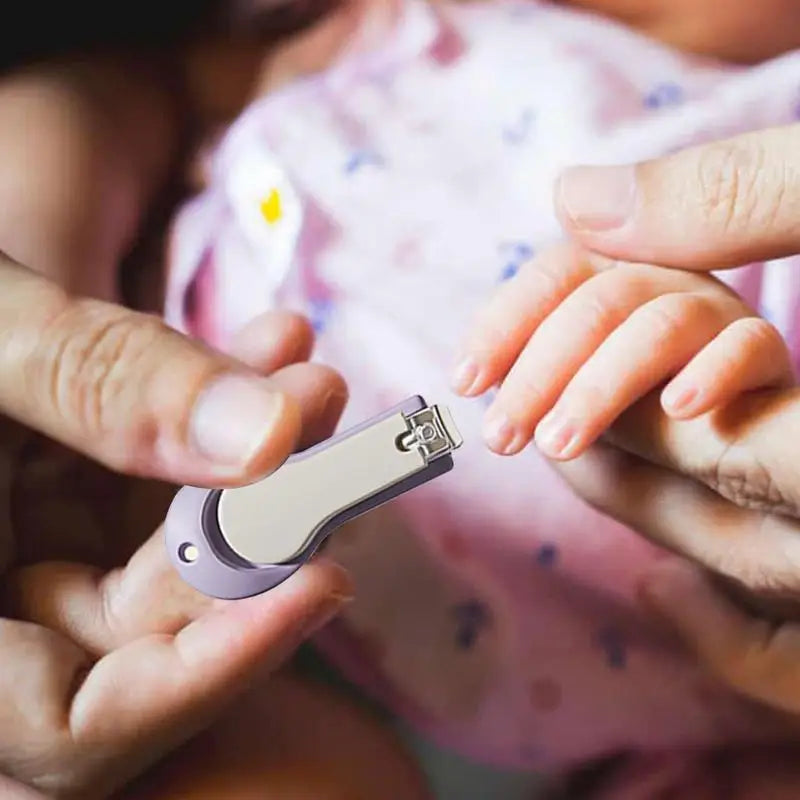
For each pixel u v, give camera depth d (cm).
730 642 37
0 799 31
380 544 41
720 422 31
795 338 40
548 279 34
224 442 28
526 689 41
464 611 41
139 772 34
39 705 31
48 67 47
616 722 41
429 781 41
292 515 30
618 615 41
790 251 33
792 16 48
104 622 33
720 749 42
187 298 44
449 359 42
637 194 33
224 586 30
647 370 31
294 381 34
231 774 36
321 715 39
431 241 43
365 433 30
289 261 42
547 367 32
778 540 33
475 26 47
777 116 43
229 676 32
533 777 43
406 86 46
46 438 37
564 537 41
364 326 42
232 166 44
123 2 49
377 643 42
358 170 44
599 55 45
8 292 30
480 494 41
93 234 43
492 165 44
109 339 29
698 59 47
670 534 34
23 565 35
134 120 46
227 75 50
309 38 50
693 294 32
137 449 29
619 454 34
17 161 43
